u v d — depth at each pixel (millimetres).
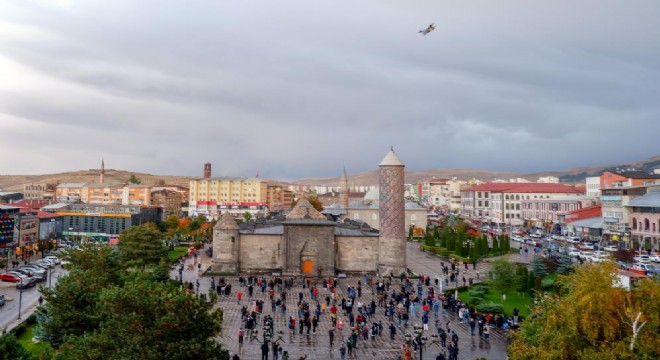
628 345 25984
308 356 42438
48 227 121938
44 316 39219
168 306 25453
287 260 85688
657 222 104188
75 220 134375
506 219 190875
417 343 43750
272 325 49562
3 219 99438
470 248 100625
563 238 129625
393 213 84438
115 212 136875
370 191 195000
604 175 153375
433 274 84312
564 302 29828
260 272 87000
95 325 34812
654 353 25297
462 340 46656
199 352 25844
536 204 176875
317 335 48625
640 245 103562
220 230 86500
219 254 86375
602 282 28750
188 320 25906
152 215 152000
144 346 24969
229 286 67500
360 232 91188
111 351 25844
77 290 35438
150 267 71688
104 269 42344
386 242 84688
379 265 85562
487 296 65062
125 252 70938
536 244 115938
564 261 74000
